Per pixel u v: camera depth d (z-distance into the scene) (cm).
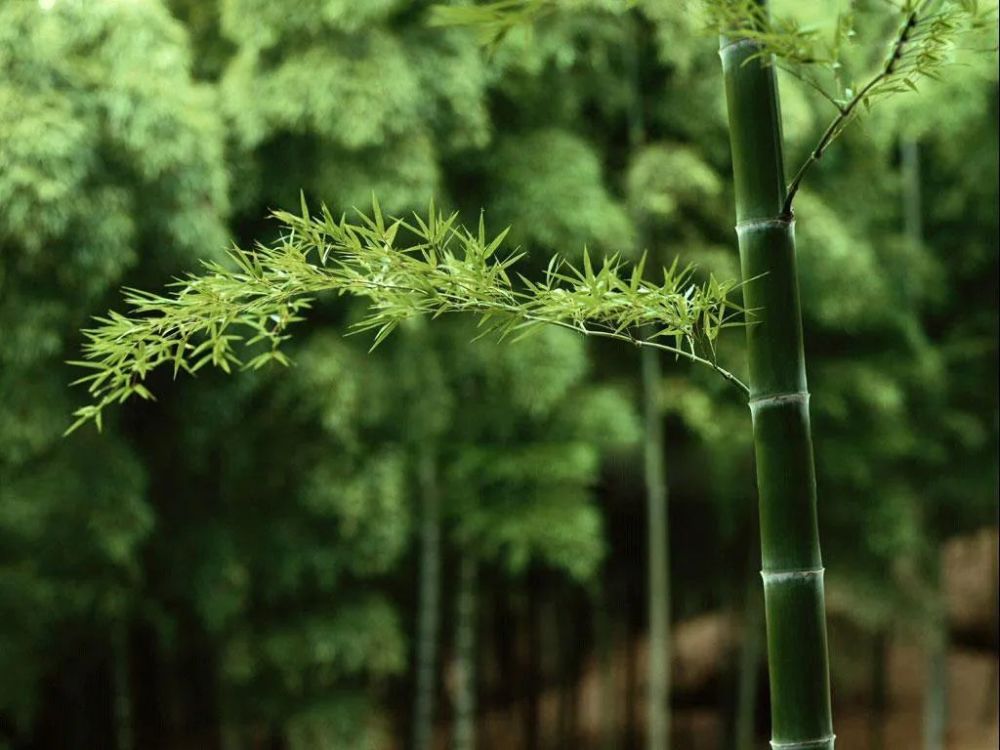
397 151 428
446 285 128
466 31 443
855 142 589
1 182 359
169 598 483
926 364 604
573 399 516
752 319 128
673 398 535
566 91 507
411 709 726
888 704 902
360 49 421
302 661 477
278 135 445
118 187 383
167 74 390
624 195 522
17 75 371
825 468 595
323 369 445
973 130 584
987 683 864
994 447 646
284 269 131
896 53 111
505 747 802
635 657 826
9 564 441
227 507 483
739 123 129
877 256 608
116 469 425
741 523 704
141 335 136
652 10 468
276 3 423
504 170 479
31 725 546
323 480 465
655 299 125
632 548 745
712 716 873
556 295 126
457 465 498
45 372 406
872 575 639
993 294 656
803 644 127
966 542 861
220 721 526
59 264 381
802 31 106
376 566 478
